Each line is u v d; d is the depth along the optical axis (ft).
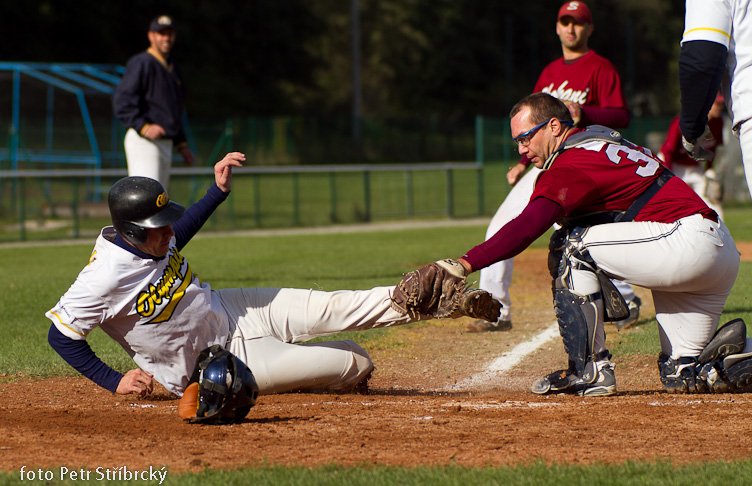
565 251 51.06
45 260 146.10
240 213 253.03
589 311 51.19
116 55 480.23
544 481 34.65
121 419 47.11
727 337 50.75
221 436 43.06
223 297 50.62
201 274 117.29
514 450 39.99
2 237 200.23
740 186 256.52
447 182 250.16
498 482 34.60
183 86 97.04
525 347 72.69
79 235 201.98
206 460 38.81
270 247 163.73
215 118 529.04
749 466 36.04
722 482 34.19
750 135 48.96
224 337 49.29
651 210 48.83
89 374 47.47
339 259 137.59
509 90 655.35
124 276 45.32
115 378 47.42
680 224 48.34
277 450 40.34
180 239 50.85
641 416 46.21
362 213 240.73
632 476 35.17
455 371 64.39
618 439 41.65
